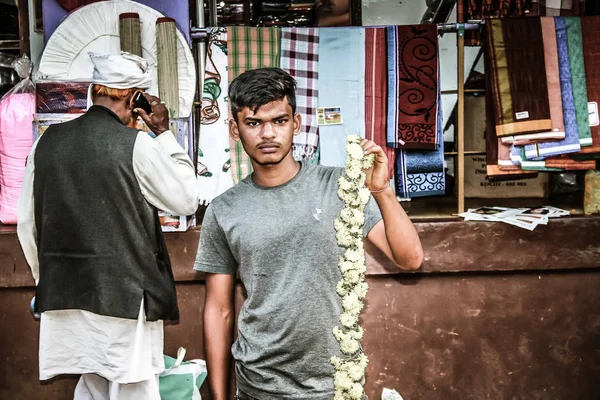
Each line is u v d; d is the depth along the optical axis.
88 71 2.88
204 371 2.73
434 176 2.99
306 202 1.86
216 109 2.92
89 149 2.04
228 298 2.16
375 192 1.87
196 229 2.81
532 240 2.82
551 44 2.89
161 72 2.81
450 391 2.92
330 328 1.86
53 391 2.96
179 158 2.22
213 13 3.91
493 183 3.87
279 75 1.84
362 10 4.13
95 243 2.05
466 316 2.89
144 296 2.12
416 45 2.90
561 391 2.94
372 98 2.92
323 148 2.94
